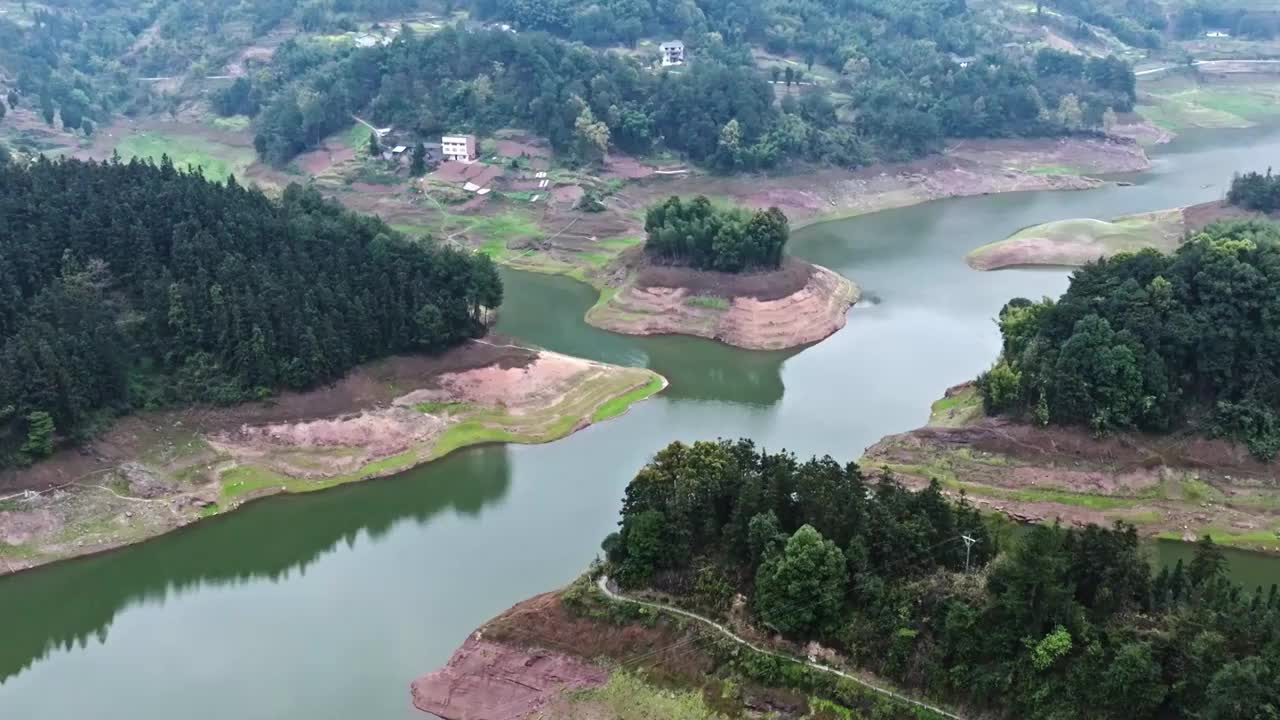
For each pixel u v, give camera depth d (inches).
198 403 4921.3
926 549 3223.4
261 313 5022.1
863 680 3036.4
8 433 4389.8
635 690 3157.0
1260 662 2588.6
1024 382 4746.6
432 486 4805.6
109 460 4569.4
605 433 5295.3
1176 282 4822.8
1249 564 4052.7
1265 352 4618.6
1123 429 4594.0
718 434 5211.6
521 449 5132.9
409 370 5408.5
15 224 5137.8
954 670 2913.4
